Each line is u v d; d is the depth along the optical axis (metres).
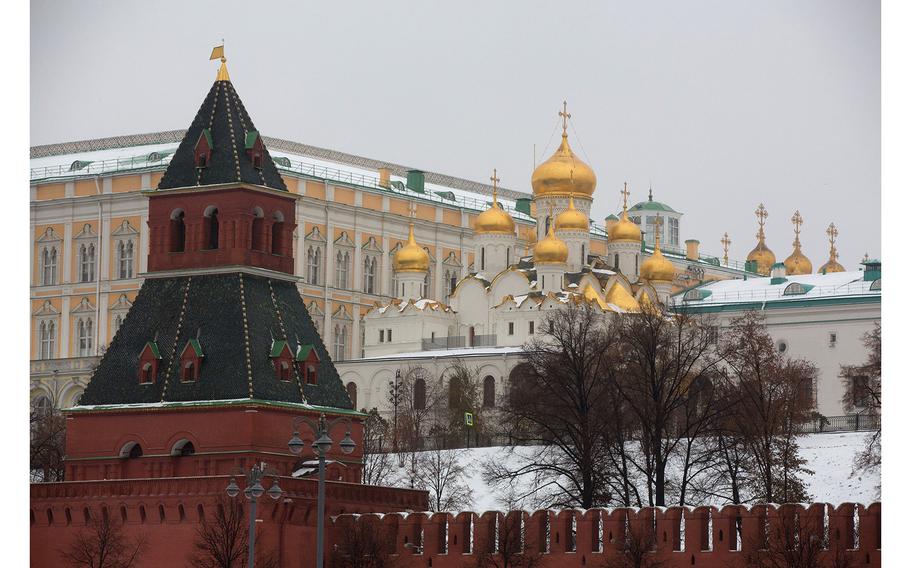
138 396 158.75
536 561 147.50
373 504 158.50
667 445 181.62
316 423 158.50
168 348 159.50
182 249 164.38
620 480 186.12
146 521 153.00
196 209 162.75
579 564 146.38
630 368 192.12
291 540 150.88
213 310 159.75
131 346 161.25
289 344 160.50
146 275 163.38
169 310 161.38
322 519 118.00
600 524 146.88
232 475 149.75
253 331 158.50
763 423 189.00
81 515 155.25
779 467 186.50
